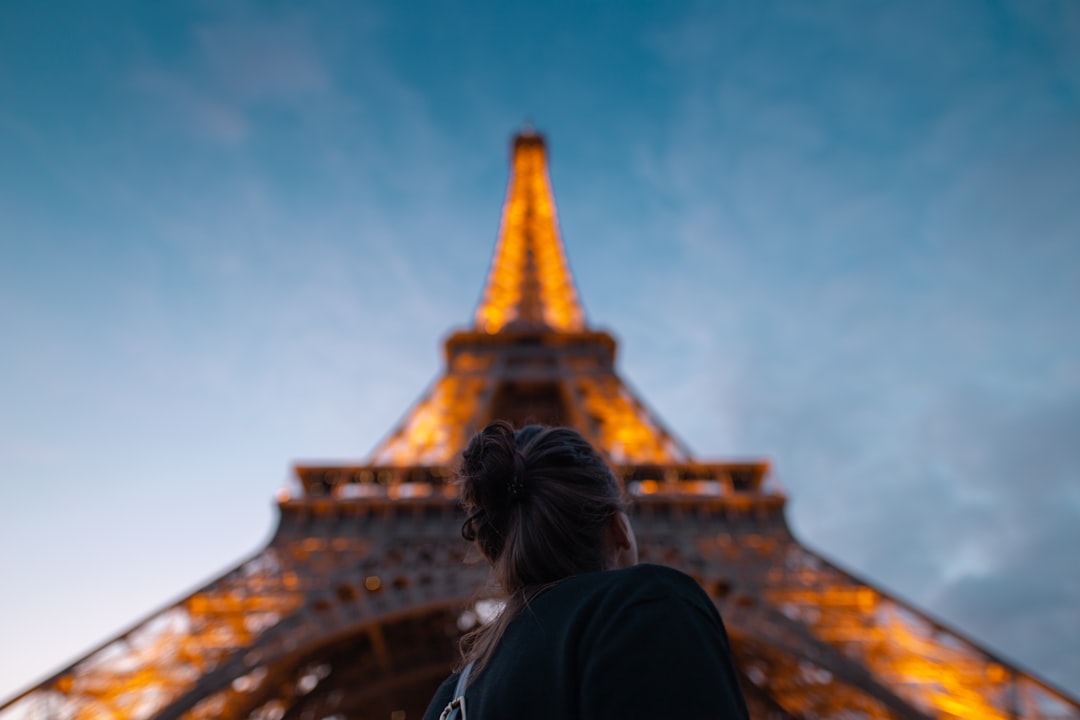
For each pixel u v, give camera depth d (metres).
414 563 48.84
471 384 76.38
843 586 47.72
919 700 39.41
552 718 4.20
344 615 43.56
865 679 40.00
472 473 6.07
